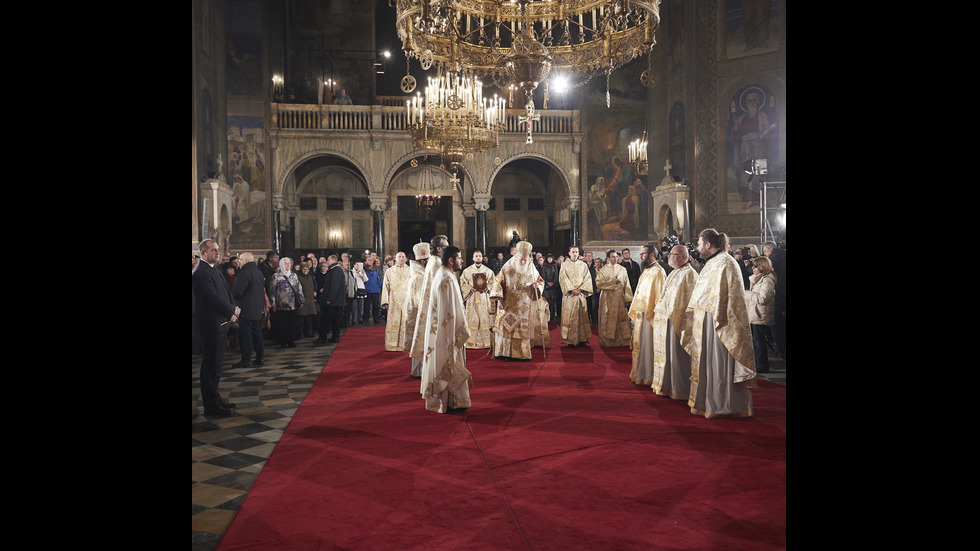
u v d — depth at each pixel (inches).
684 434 201.3
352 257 949.8
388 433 207.3
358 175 946.1
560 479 157.9
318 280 525.7
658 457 176.1
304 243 941.8
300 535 124.8
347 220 952.9
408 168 935.0
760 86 673.0
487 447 188.5
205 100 668.7
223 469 169.5
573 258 443.2
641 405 247.6
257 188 780.6
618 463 171.2
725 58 697.0
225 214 670.5
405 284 416.2
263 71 787.4
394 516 134.4
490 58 353.7
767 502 140.7
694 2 724.7
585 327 445.1
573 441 194.2
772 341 393.1
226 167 761.6
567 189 842.2
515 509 137.6
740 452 180.5
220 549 118.1
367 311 672.4
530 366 355.9
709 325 222.8
